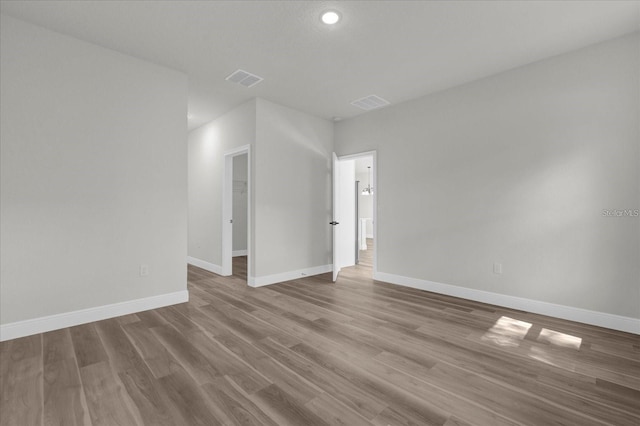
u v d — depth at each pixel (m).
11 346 2.34
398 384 1.86
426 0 2.29
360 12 2.44
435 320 2.97
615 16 2.46
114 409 1.61
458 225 3.81
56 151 2.70
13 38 2.50
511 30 2.66
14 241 2.51
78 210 2.81
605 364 2.12
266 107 4.40
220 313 3.15
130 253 3.12
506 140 3.41
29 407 1.62
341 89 3.98
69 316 2.75
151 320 2.93
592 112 2.87
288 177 4.70
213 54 3.11
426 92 4.05
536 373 2.00
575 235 2.96
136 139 3.16
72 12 2.44
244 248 7.64
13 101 2.50
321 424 1.50
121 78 3.06
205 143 5.57
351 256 6.06
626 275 2.70
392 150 4.54
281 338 2.53
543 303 3.14
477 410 1.62
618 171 2.74
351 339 2.52
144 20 2.55
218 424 1.50
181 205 3.49
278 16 2.50
